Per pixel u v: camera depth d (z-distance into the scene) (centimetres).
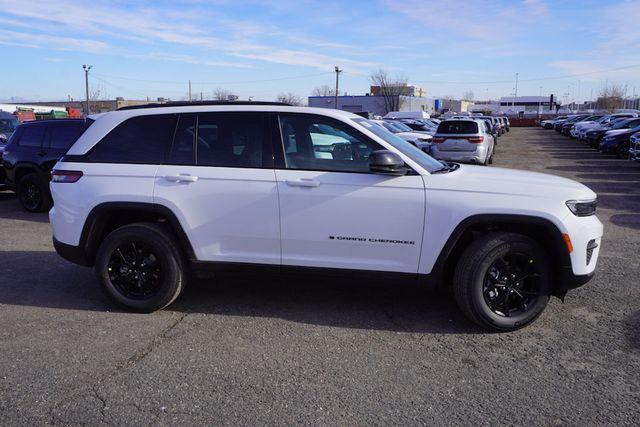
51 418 323
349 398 347
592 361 398
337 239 455
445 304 516
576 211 438
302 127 468
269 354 409
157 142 488
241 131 475
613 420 323
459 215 434
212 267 480
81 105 8025
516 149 2916
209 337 440
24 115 4681
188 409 334
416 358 403
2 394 350
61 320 476
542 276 444
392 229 445
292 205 455
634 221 927
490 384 365
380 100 7612
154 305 486
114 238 484
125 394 350
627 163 2011
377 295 541
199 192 468
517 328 451
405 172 445
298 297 536
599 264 650
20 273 620
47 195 1041
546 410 333
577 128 3691
